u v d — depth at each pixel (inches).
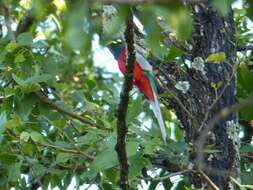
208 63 379.9
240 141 416.8
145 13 193.8
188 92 380.5
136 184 392.5
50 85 410.3
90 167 348.2
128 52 280.2
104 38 234.1
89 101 449.4
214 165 368.5
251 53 438.6
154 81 384.5
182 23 190.4
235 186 366.6
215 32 382.9
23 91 373.1
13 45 390.6
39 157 402.3
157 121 413.4
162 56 364.8
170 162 377.7
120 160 321.1
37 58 402.0
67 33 191.3
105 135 377.7
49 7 234.4
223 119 374.6
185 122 380.2
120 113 301.9
